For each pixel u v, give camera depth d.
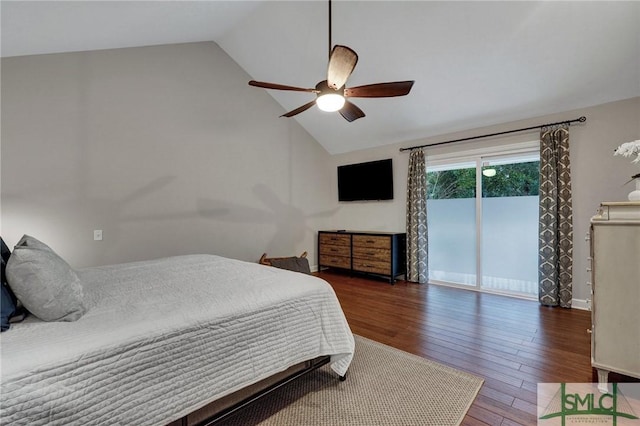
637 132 3.07
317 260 5.67
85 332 1.20
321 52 3.78
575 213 3.41
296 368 2.21
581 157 3.38
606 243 1.83
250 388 1.98
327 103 2.39
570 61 2.96
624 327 1.77
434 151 4.62
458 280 4.50
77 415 1.04
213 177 4.15
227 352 1.45
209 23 3.51
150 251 3.55
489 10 2.75
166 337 1.27
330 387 1.95
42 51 2.78
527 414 1.67
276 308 1.67
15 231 2.72
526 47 2.96
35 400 0.97
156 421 1.21
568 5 2.52
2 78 2.66
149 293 1.70
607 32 2.63
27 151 2.78
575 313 3.27
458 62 3.33
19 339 1.13
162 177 3.66
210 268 2.39
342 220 5.83
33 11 2.04
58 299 1.31
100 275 2.15
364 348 2.49
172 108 3.76
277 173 4.96
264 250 4.76
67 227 2.98
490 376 2.06
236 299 1.61
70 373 1.04
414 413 1.69
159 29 3.20
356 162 5.59
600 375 1.87
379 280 4.89
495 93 3.57
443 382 1.99
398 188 5.03
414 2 2.88
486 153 4.11
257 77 4.55
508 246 4.02
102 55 3.21
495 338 2.66
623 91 3.08
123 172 3.36
